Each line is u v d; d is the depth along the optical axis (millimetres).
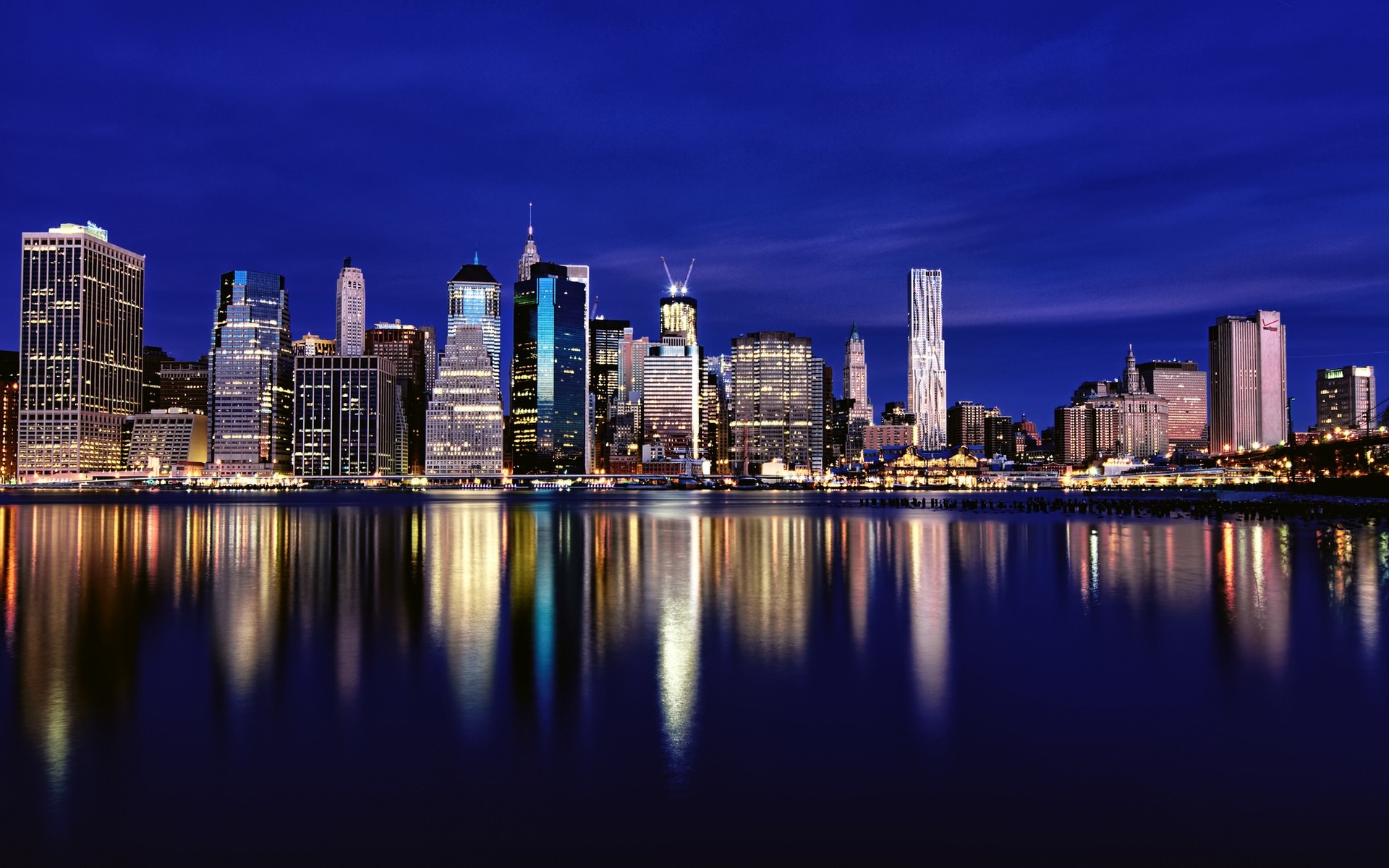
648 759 24797
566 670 35156
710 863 18969
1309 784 22781
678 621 47062
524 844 19828
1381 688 31719
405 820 21016
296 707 29781
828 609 51438
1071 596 56500
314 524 162375
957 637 42156
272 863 18969
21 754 25094
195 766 24250
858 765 24250
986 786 22844
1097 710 29109
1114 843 19750
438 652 38812
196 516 198125
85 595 58438
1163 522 151250
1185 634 42469
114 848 19625
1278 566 75562
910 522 156375
